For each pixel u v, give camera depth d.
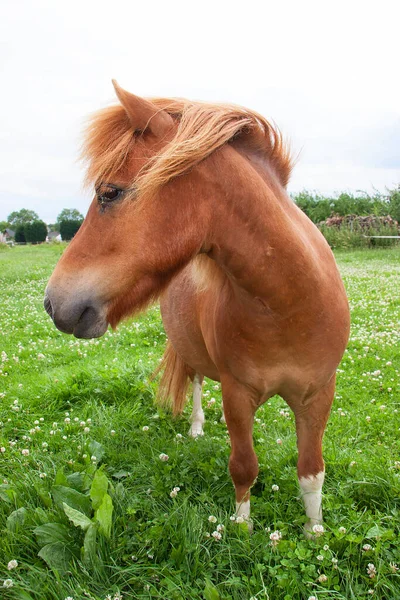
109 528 2.61
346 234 20.38
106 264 2.00
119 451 3.70
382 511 2.88
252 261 2.10
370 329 6.86
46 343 6.73
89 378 5.11
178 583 2.33
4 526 2.77
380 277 11.74
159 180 1.87
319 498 2.73
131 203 1.95
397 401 4.46
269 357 2.34
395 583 2.29
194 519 2.66
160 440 3.79
